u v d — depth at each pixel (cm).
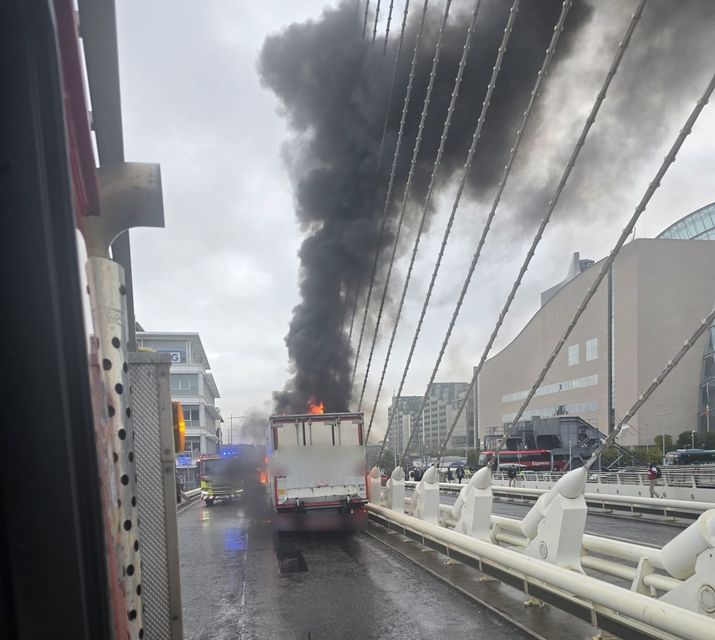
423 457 5075
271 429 1216
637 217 492
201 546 1175
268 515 1498
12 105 102
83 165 140
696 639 352
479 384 8394
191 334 4644
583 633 512
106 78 231
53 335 103
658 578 464
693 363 5259
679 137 457
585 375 5922
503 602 625
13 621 100
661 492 1642
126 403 160
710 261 5419
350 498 1191
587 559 583
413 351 1003
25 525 101
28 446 102
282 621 605
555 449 4422
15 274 102
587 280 5966
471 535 792
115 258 253
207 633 583
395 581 762
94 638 105
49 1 104
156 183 189
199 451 4503
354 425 1226
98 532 107
